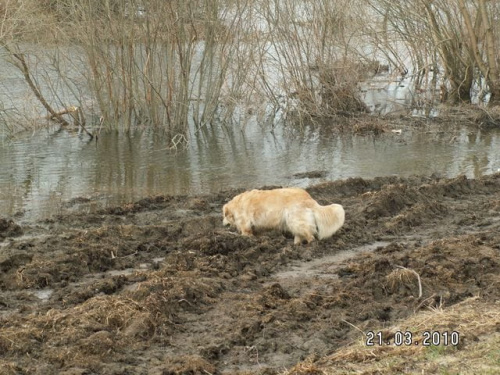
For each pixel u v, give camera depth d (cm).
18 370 726
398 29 2802
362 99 2744
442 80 2795
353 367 713
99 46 2281
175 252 1100
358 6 2825
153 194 1594
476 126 2312
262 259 1067
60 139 2222
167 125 2353
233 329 826
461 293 906
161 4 2266
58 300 923
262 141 2194
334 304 885
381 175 1742
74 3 2256
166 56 2308
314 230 1119
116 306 855
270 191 1163
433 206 1315
